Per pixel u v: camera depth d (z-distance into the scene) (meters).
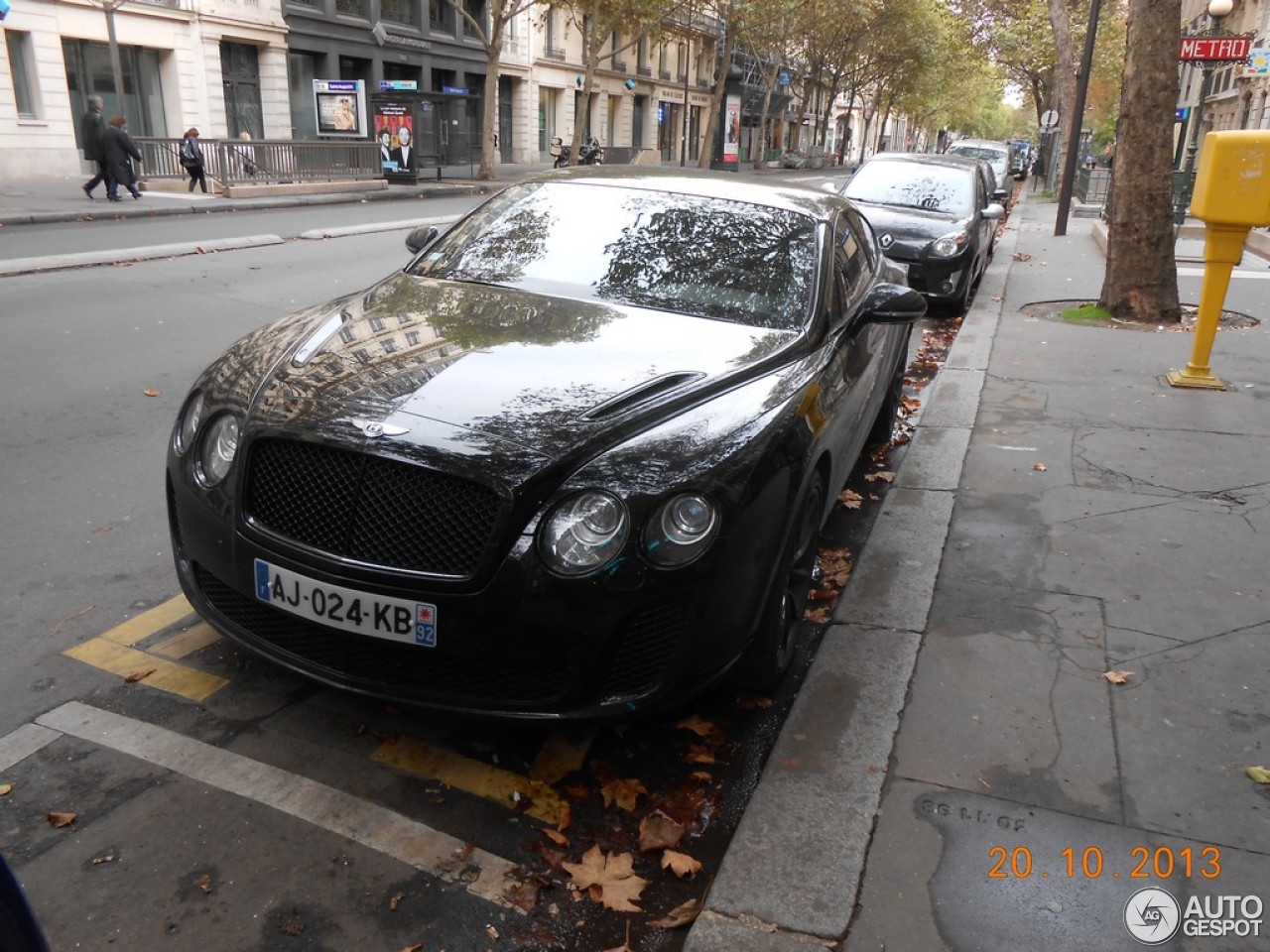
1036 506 5.02
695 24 54.84
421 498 2.68
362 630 2.71
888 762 2.98
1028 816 2.77
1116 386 7.34
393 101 27.09
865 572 4.23
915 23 61.00
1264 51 18.72
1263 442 6.06
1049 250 16.27
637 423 2.88
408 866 2.59
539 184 4.71
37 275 10.47
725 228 4.23
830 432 3.45
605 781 2.96
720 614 2.80
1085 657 3.59
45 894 2.40
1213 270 7.08
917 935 2.37
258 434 2.87
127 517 4.57
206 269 11.52
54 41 23.97
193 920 2.36
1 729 3.02
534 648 2.65
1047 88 42.97
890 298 4.11
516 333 3.42
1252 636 3.77
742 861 2.58
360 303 3.78
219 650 3.52
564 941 2.40
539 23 43.50
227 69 29.91
